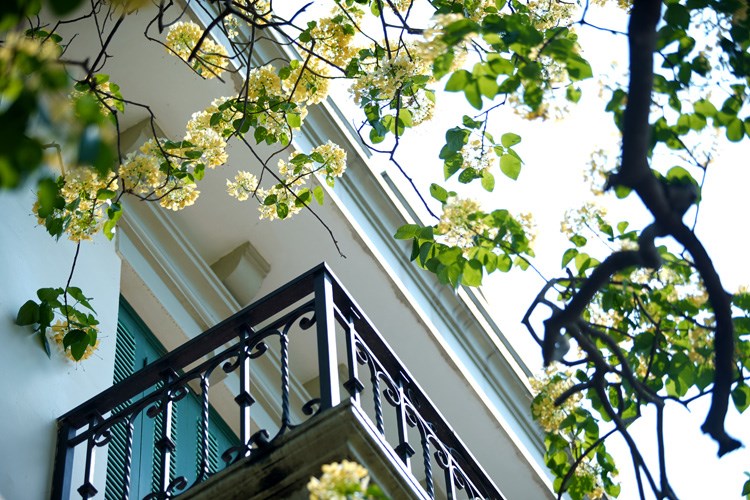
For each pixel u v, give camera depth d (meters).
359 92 5.71
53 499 5.61
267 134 6.12
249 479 4.78
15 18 2.42
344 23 5.98
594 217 4.79
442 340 9.18
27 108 2.31
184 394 5.75
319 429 4.74
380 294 8.86
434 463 9.77
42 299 6.10
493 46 4.23
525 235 4.75
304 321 5.57
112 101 6.67
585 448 5.33
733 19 4.45
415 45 5.66
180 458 7.62
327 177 6.29
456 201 4.76
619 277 4.84
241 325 5.75
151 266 8.05
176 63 7.77
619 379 5.08
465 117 5.14
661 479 3.76
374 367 5.64
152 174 5.86
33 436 5.73
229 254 8.61
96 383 6.43
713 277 3.38
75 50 7.68
